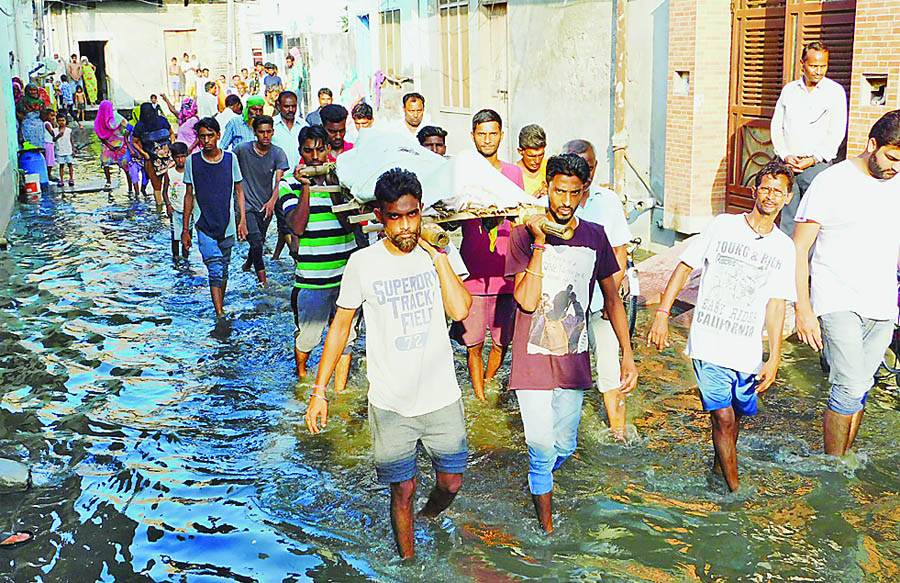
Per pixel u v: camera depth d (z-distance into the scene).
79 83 35.97
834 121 8.28
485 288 6.97
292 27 28.66
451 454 5.10
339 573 4.97
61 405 7.33
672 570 4.91
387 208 4.84
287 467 6.20
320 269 7.48
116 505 5.70
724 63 10.48
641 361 7.91
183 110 23.16
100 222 15.40
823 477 5.80
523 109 14.88
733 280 5.54
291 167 11.98
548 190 5.11
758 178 5.47
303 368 7.82
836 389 5.92
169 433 6.76
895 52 8.17
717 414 5.62
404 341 4.93
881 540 5.12
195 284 11.05
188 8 38.19
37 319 9.66
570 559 5.04
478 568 4.97
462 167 6.19
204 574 4.96
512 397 7.28
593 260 5.23
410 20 19.73
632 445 6.36
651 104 11.38
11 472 5.98
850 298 5.78
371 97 22.89
